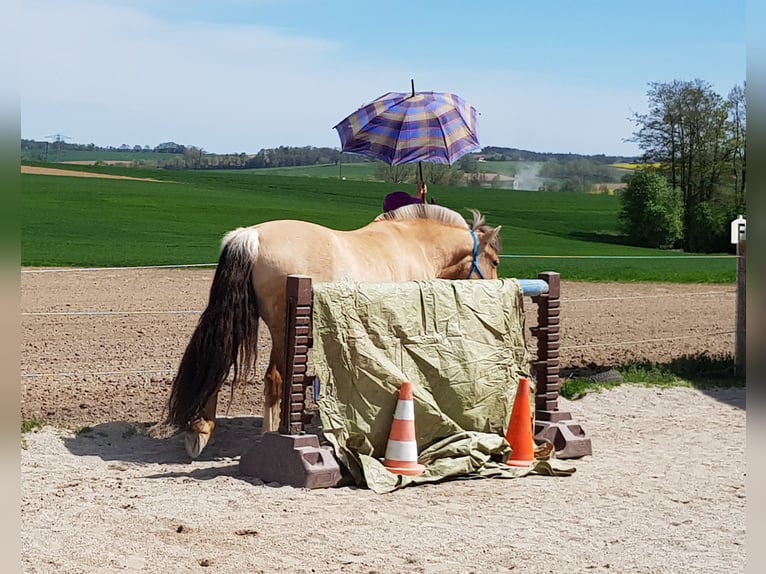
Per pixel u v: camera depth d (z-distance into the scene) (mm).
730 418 10516
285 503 6805
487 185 102938
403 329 7945
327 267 8031
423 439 8031
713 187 65000
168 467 7879
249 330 7816
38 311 17016
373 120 9055
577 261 37312
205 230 44750
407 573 5402
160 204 56281
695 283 29641
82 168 81562
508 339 8570
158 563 5422
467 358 8227
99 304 18484
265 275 7844
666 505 7035
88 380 10953
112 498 6754
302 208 60688
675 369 13055
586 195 88938
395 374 7789
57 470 7531
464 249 9180
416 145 8906
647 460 8570
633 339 16203
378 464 7516
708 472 8102
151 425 9172
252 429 9352
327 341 7605
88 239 37625
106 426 8930
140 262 29656
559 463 8180
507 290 8633
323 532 6125
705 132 65125
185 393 7750
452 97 9312
